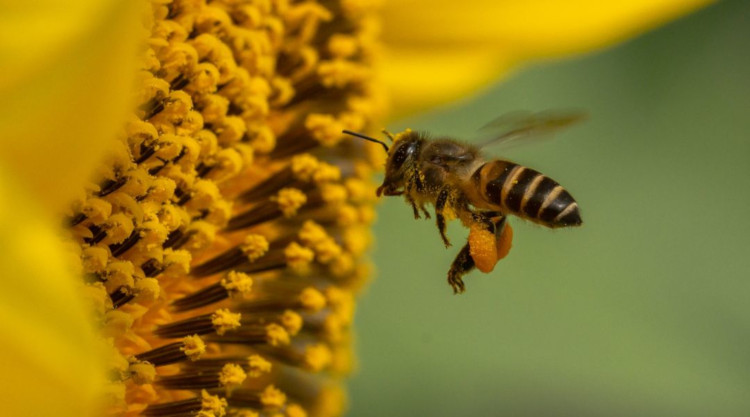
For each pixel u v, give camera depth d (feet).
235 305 0.57
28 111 0.47
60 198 0.47
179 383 0.55
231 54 0.56
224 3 0.57
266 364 0.57
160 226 0.53
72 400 0.45
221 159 0.56
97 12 0.46
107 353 0.53
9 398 0.46
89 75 0.47
